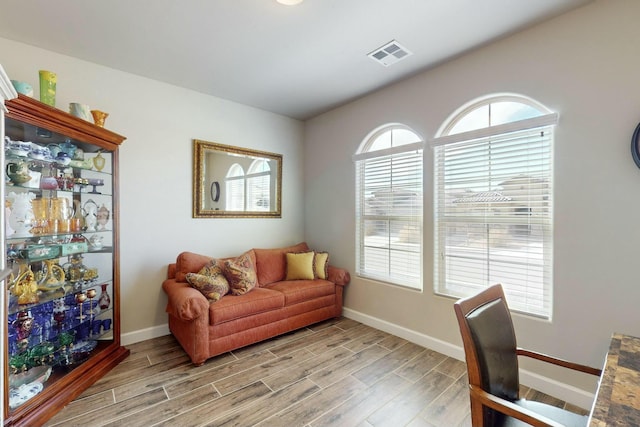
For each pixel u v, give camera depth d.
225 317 2.53
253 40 2.28
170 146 3.07
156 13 1.96
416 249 2.96
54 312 2.18
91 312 2.44
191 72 2.81
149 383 2.16
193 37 2.24
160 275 3.01
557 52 2.02
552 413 1.26
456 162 2.63
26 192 1.94
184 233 3.17
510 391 1.32
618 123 1.80
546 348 2.09
